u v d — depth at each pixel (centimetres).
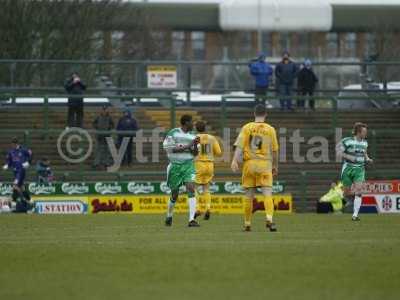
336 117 10806
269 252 4622
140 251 4659
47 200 8775
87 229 6088
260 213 8400
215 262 4278
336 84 13550
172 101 10556
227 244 4981
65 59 13262
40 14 13125
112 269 4094
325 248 4791
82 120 10425
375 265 4200
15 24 12950
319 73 13625
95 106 11056
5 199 8831
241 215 8025
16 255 4525
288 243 5038
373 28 17362
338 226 6344
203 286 3684
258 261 4306
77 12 13488
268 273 3984
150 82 11481
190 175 6291
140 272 4012
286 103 11075
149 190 8925
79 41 13425
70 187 8944
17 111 10662
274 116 10994
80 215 8025
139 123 10712
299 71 11212
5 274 3978
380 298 3462
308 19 17812
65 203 8769
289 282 3778
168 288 3644
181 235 5538
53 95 10525
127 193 8938
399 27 17375
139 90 10975
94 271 4044
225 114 10694
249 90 11188
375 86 11888
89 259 4384
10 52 12925
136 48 15488
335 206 8825
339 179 9788
